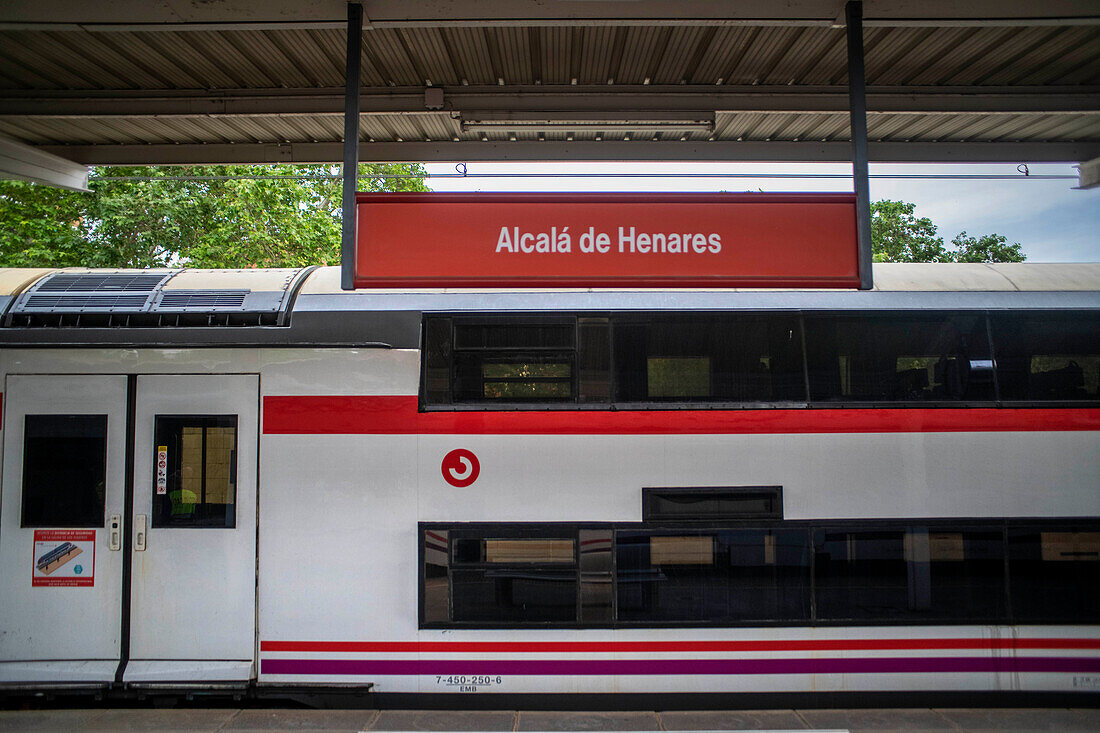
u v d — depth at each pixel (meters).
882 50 7.66
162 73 8.09
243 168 18.11
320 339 5.93
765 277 5.64
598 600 5.81
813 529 5.87
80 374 5.98
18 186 17.70
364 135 9.43
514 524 5.81
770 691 5.84
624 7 5.95
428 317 5.97
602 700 5.80
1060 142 9.90
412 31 7.14
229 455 5.93
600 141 9.58
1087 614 5.93
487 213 5.63
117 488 5.93
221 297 6.18
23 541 5.93
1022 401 5.98
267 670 5.80
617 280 5.61
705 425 5.87
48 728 5.49
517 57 7.74
